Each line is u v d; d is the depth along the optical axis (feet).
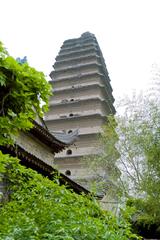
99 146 98.53
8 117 14.58
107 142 79.46
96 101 123.65
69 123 121.08
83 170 105.91
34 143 59.98
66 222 14.43
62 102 127.54
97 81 131.03
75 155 109.91
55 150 66.59
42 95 14.84
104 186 72.43
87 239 13.30
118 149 73.10
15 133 15.35
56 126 122.01
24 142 56.03
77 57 139.74
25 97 14.37
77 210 15.98
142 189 58.65
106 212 17.31
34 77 14.35
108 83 137.39
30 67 14.30
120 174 72.43
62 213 15.37
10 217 17.46
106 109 126.72
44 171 43.73
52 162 66.95
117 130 74.79
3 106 14.35
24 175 23.91
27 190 20.70
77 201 17.67
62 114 125.90
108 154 77.82
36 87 14.55
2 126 14.37
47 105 15.24
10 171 23.17
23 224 14.21
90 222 14.38
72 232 13.25
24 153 39.40
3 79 13.32
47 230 13.71
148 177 55.06
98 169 86.38
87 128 118.01
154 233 59.77
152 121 59.88
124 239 14.93
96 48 143.02
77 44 145.18
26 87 14.16
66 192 18.29
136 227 58.80
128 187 67.77
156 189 53.88
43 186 18.84
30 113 15.12
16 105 14.56
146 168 60.13
